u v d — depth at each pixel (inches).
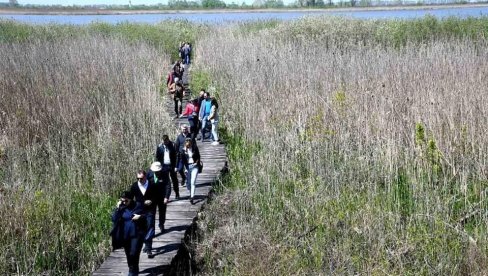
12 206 433.1
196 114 690.8
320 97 639.1
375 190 464.4
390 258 382.0
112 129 630.5
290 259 393.1
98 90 774.5
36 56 1036.5
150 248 389.7
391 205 457.7
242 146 649.6
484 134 515.8
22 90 770.2
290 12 3806.6
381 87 661.9
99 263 410.9
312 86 720.3
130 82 840.9
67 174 531.5
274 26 1422.2
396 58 860.6
